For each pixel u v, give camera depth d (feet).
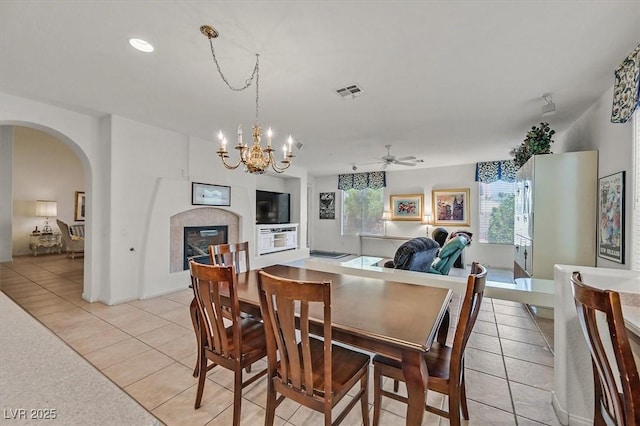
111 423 1.59
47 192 25.30
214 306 5.80
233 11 5.75
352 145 17.11
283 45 6.93
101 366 7.78
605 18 5.84
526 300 7.56
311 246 31.42
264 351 5.94
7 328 2.82
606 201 9.48
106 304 12.47
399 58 7.47
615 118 7.84
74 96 10.14
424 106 10.85
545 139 11.78
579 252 10.59
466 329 4.69
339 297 6.29
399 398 5.38
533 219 11.18
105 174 12.43
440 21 5.99
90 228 12.55
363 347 4.69
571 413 5.70
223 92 9.68
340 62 7.69
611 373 3.48
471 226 23.21
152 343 9.08
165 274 14.24
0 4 5.56
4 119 10.00
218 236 17.46
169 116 12.23
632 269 7.97
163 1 5.50
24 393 1.83
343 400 6.70
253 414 6.06
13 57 7.57
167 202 14.29
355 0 5.41
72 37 6.68
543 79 8.60
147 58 7.57
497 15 5.79
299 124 13.10
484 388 6.94
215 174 16.85
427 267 12.70
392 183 26.96
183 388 6.89
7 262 21.33
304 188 26.50
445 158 20.86
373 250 28.12
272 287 4.43
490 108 11.00
